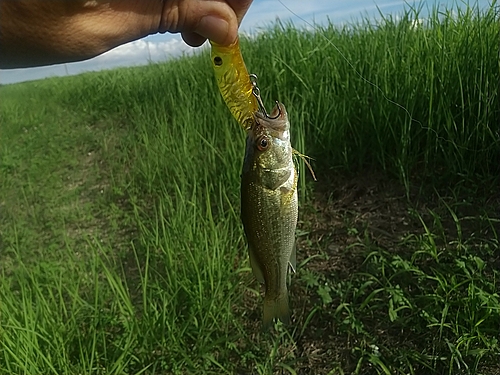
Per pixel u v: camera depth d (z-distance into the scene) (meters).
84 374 0.43
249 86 0.26
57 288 0.54
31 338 0.44
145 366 0.46
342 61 0.76
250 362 0.47
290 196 0.27
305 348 0.48
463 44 0.63
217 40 0.26
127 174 0.92
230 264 0.54
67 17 0.24
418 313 0.46
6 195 0.97
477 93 0.61
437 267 0.51
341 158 0.70
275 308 0.28
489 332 0.43
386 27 0.75
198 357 0.46
